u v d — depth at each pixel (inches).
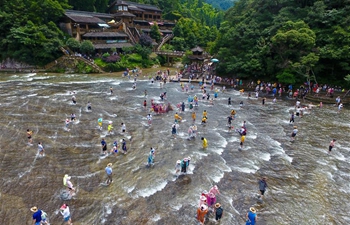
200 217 559.2
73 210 579.8
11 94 1437.0
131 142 943.7
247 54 1982.0
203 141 925.8
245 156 881.5
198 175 751.1
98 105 1341.0
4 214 551.2
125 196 641.6
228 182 725.9
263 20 2162.9
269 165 829.8
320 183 739.4
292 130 1130.0
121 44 2795.3
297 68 1722.4
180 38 3408.0
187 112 1318.9
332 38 1721.2
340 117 1305.4
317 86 1718.8
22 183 663.8
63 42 2475.4
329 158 886.4
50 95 1466.5
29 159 780.6
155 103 1424.7
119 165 782.5
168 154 866.1
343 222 591.2
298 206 640.4
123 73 2284.7
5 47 2295.8
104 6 3518.7
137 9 3427.7
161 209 601.3
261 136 1055.0
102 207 596.4
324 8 1893.5
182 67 2630.4
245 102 1547.7
